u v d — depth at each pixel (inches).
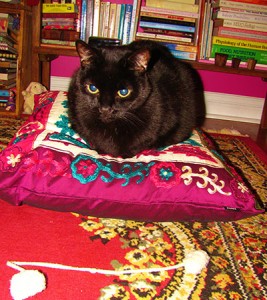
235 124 103.3
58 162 42.4
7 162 43.5
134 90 44.4
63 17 85.2
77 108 48.6
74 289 33.9
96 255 38.9
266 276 38.7
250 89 107.7
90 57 44.0
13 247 38.4
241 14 88.4
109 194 41.8
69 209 42.9
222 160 50.7
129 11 88.5
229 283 37.0
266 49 91.7
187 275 37.4
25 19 79.9
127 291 34.4
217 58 88.4
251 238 45.3
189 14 88.0
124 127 47.0
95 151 48.4
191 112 56.8
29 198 41.8
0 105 85.5
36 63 86.7
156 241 42.4
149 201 41.9
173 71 56.6
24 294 30.3
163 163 44.4
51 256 37.9
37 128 50.4
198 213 43.1
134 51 42.5
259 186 61.3
